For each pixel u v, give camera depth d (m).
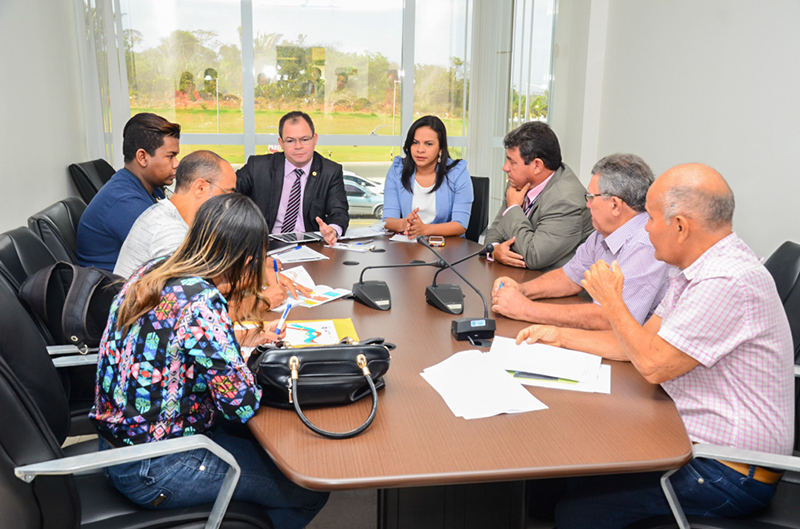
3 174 3.02
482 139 5.04
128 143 2.42
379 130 5.10
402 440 1.16
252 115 4.82
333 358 1.26
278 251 2.70
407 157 3.26
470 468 1.07
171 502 1.30
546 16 4.80
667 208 1.36
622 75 4.24
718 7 3.37
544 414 1.28
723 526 1.30
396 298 2.06
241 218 1.32
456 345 1.64
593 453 1.13
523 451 1.13
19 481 1.12
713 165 3.45
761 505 1.36
